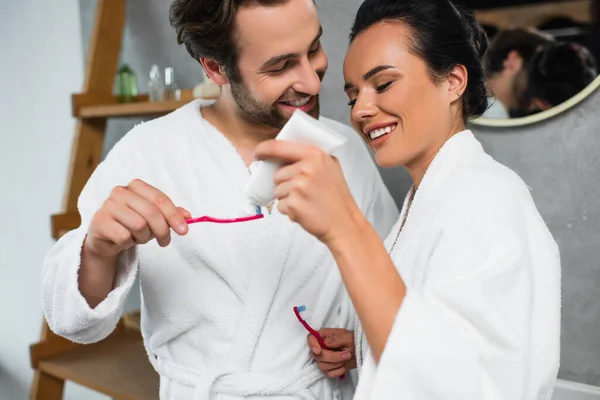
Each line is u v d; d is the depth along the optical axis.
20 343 2.41
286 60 0.80
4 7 2.17
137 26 1.82
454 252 0.60
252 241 0.92
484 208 0.61
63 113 2.06
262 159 0.56
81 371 1.59
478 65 0.75
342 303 1.00
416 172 0.78
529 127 1.21
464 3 1.23
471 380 0.54
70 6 1.96
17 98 2.21
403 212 0.84
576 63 1.13
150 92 1.68
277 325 0.93
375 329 0.56
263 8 0.77
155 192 0.72
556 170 1.20
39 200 2.22
